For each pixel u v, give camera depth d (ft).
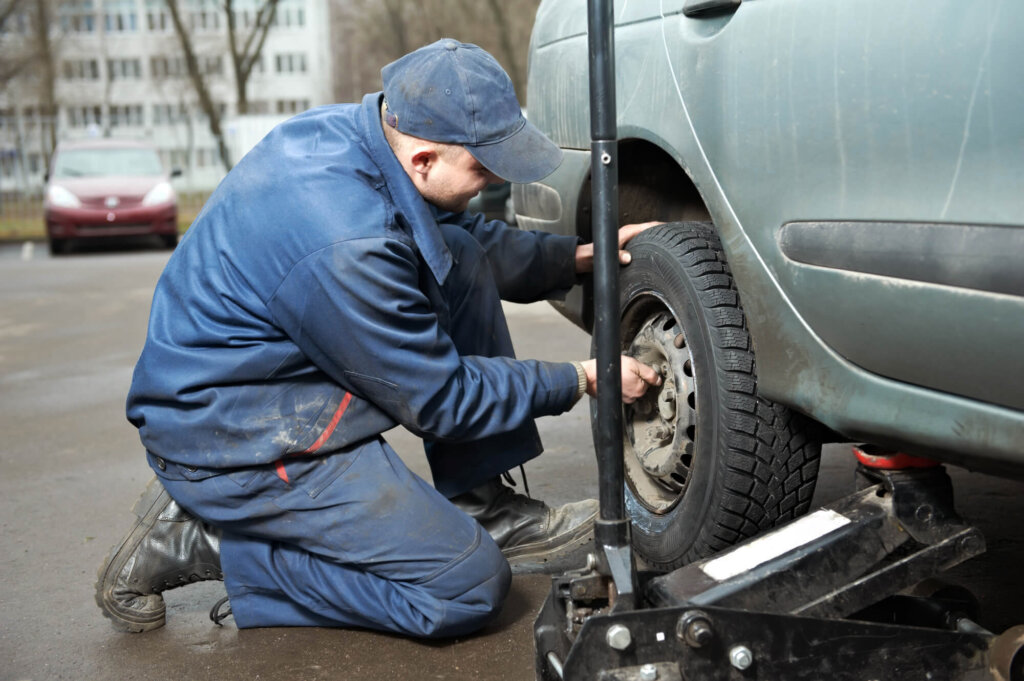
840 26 4.89
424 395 6.04
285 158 6.20
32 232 48.52
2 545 8.77
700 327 6.23
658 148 7.39
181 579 6.82
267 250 6.04
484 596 6.33
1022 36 4.11
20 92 113.09
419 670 6.17
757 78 5.41
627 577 4.96
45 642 6.81
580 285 8.30
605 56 4.90
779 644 4.77
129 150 40.65
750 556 5.18
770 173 5.37
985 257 4.28
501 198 33.50
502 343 7.53
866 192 4.81
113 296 25.63
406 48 99.04
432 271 6.32
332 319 5.94
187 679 6.20
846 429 5.16
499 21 89.86
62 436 12.53
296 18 180.86
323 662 6.34
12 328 21.07
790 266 5.30
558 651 5.21
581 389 6.64
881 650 4.86
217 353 6.21
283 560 6.56
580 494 9.66
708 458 6.22
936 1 4.44
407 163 6.15
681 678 4.74
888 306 4.73
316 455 6.25
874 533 5.14
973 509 8.68
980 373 4.40
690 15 6.00
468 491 7.29
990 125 4.25
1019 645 4.66
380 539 6.21
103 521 9.33
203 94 99.04
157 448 6.43
